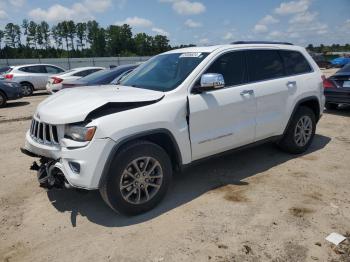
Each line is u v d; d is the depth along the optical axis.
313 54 37.25
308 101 5.81
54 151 3.73
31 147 4.07
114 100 3.72
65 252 3.34
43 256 3.30
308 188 4.54
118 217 3.94
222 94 4.48
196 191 4.53
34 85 17.44
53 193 4.61
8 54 88.12
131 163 3.72
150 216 3.92
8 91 12.88
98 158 3.50
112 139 3.54
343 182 4.73
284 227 3.62
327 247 3.28
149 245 3.39
